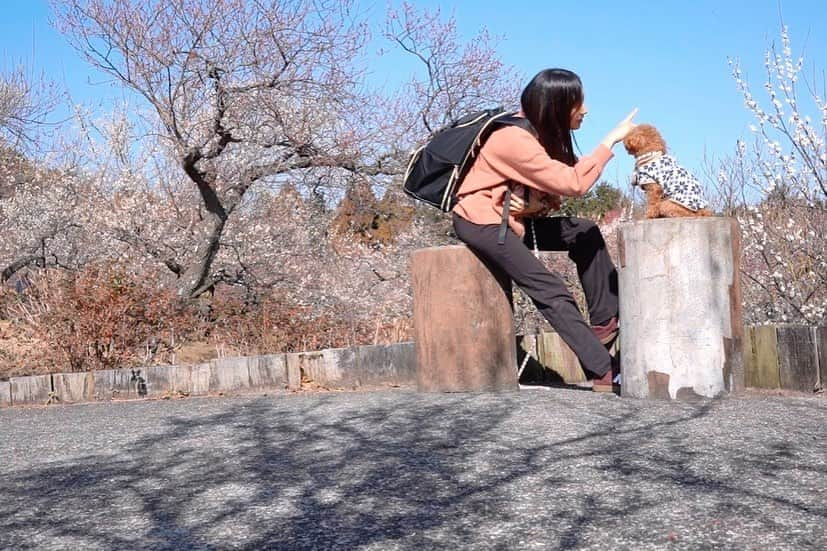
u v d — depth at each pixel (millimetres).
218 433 4660
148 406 6336
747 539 2441
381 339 9859
